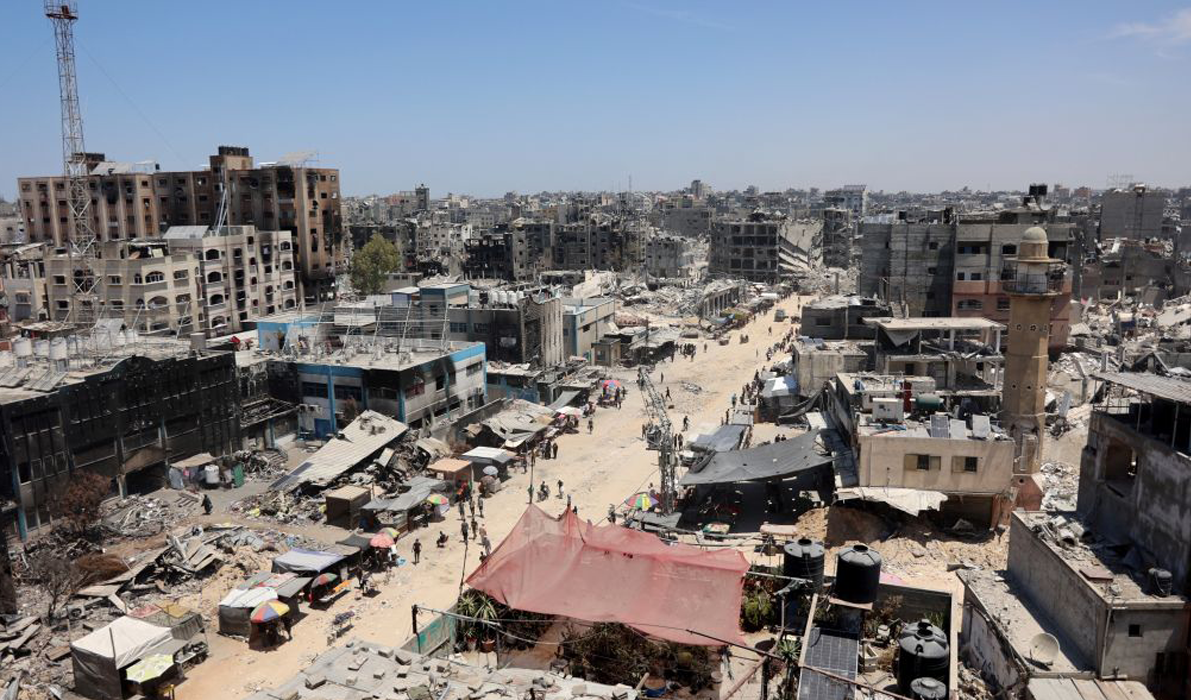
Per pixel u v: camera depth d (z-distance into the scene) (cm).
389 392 7750
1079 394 8500
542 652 3566
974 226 10312
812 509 5769
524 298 10488
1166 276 15662
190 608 4891
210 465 6944
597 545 3922
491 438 7919
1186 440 3412
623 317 14988
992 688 3400
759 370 12044
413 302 10850
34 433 5688
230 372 7412
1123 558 3481
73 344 6825
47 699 4031
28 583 5097
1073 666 3192
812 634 3228
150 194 15100
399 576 5425
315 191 14750
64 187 15138
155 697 4034
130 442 6488
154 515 6178
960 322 7025
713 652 3372
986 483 5194
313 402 8150
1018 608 3625
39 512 5731
